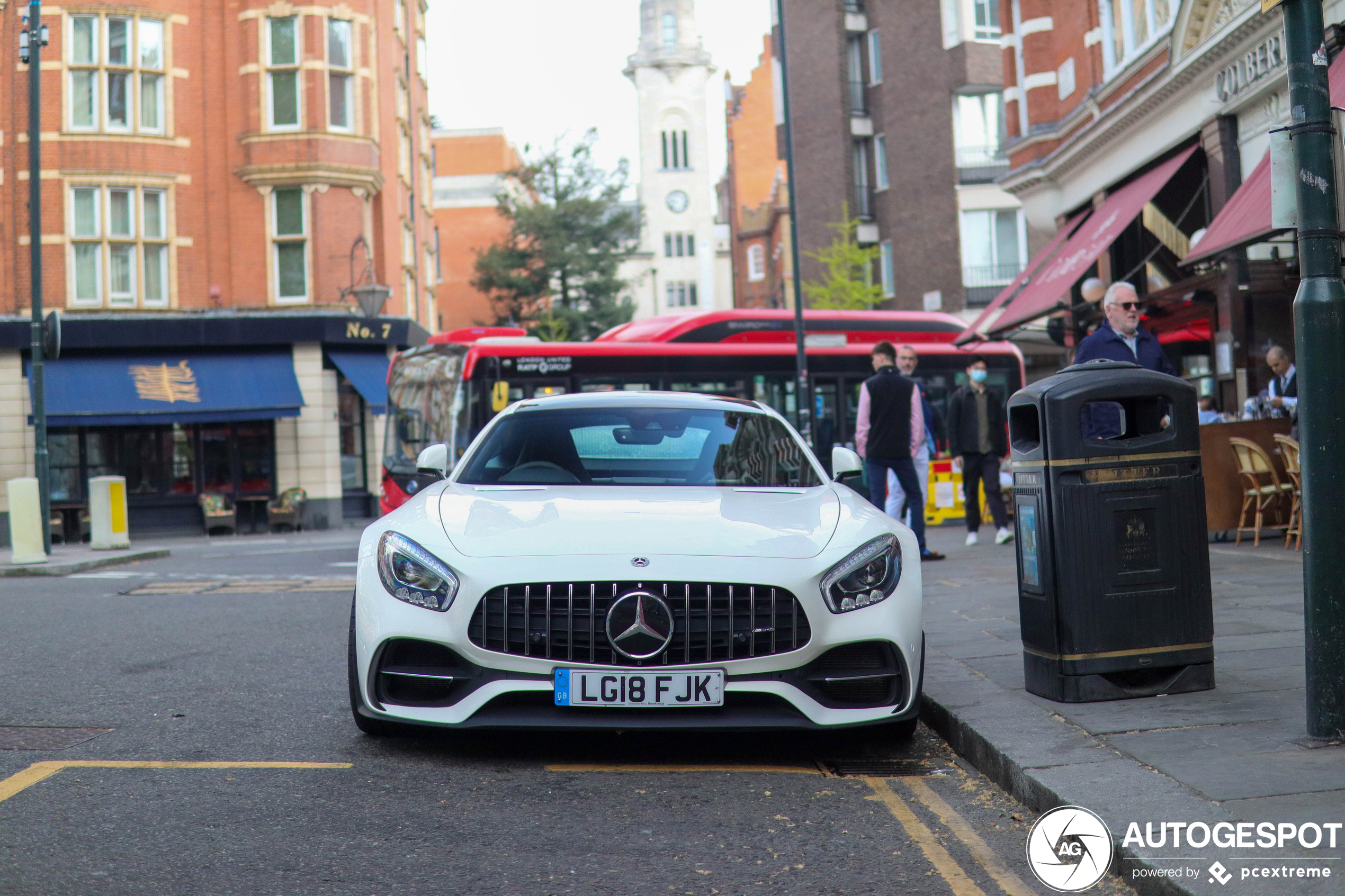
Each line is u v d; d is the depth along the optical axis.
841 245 38.66
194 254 27.69
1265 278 14.27
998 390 21.23
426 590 4.82
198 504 27.34
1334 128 4.45
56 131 26.84
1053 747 4.54
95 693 6.32
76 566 15.02
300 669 7.03
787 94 24.12
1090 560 5.26
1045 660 5.37
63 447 26.94
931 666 6.32
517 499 5.43
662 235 86.69
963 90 37.88
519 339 18.27
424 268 38.22
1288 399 12.21
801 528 5.08
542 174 59.19
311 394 27.70
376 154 28.98
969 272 37.81
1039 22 20.38
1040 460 5.32
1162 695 5.30
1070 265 16.97
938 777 4.73
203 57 28.02
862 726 4.79
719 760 5.00
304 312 27.55
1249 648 6.23
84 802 4.28
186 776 4.64
